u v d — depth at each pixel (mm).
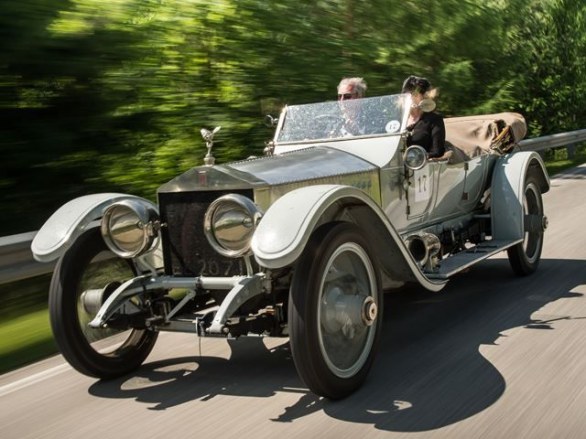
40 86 7863
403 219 5383
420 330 5168
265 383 4309
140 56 8406
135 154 8898
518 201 6297
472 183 6387
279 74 10016
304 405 3914
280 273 4227
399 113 5352
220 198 3971
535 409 3641
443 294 6156
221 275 4246
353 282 4152
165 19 8750
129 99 8625
